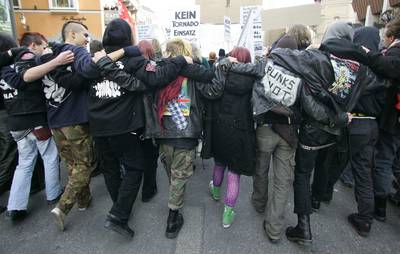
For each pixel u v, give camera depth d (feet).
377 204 9.99
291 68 7.61
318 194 10.41
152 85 7.87
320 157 9.95
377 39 9.46
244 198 11.62
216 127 9.09
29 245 8.78
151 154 10.90
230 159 9.01
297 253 8.49
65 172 13.85
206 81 8.42
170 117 8.54
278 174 8.74
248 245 8.84
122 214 8.63
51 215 10.34
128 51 7.84
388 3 30.45
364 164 9.07
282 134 8.30
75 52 8.27
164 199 11.59
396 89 8.71
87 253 8.48
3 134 10.97
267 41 17.16
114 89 7.98
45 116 9.95
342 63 7.67
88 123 9.22
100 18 58.44
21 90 9.29
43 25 56.95
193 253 8.49
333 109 7.66
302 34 9.48
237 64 8.36
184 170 9.00
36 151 10.25
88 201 10.68
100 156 9.36
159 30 23.08
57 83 8.46
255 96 8.18
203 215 10.45
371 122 8.90
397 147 9.68
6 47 9.75
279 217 8.68
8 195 11.66
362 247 8.74
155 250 8.63
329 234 9.34
